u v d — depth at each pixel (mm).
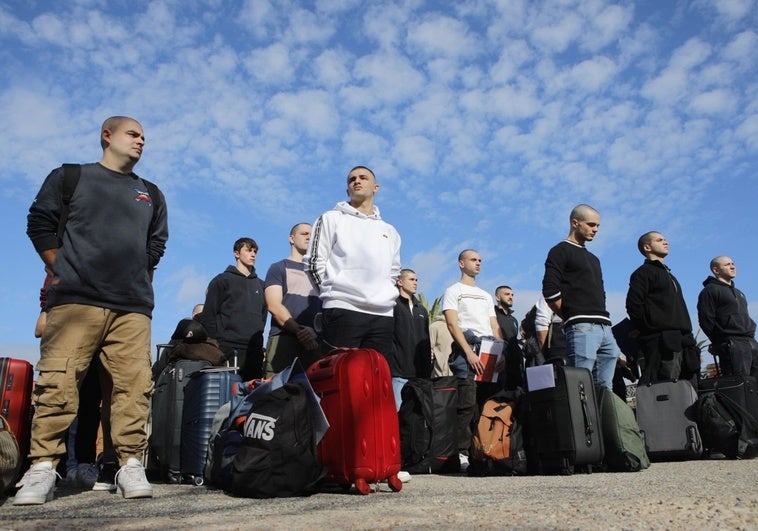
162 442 4672
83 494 3572
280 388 3459
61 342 3373
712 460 5898
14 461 3100
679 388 6141
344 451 3453
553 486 3740
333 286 4250
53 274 3434
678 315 6332
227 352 5598
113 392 3547
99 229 3516
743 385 6355
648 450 6156
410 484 4141
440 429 5445
